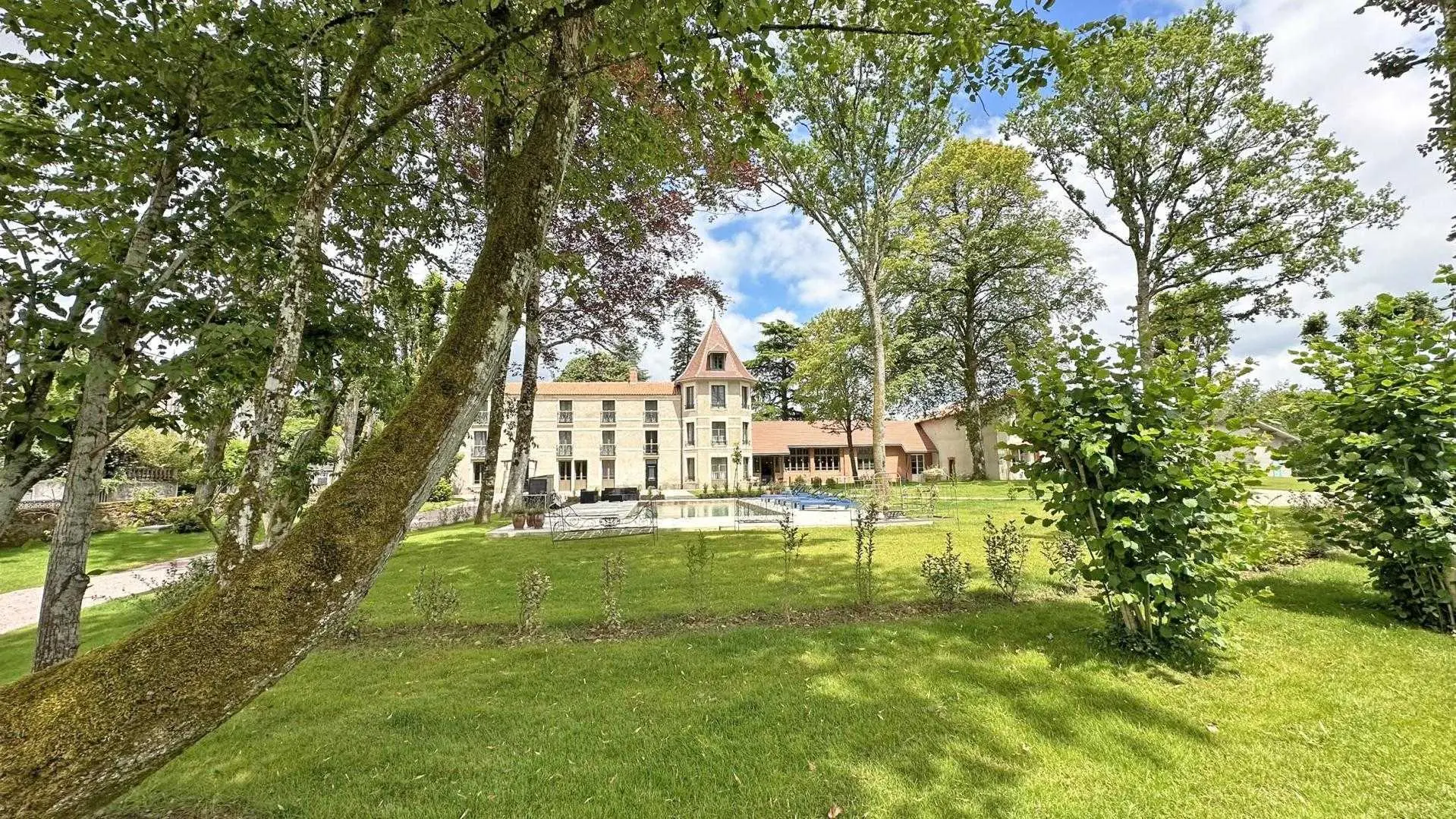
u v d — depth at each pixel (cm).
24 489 441
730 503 2609
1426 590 477
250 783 306
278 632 165
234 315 511
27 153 422
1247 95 2006
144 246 480
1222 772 283
